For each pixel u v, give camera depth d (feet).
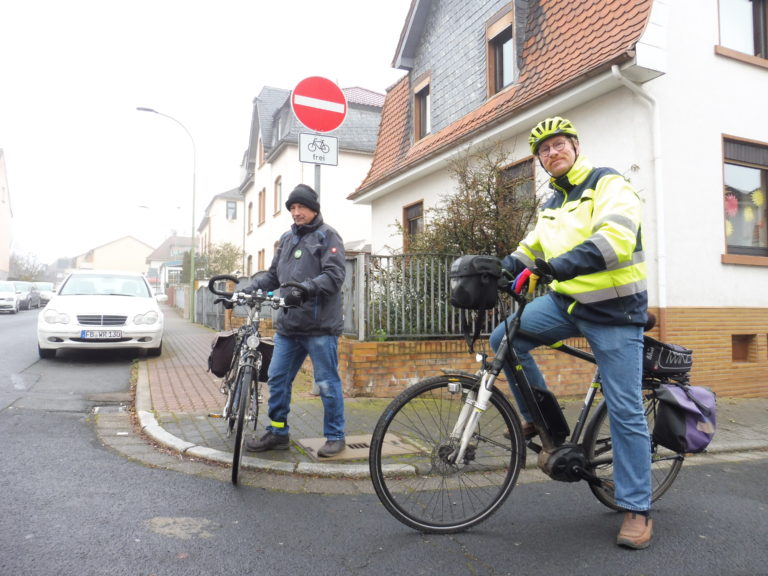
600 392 10.54
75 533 9.23
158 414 18.08
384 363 21.38
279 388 14.01
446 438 9.78
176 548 8.82
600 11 24.93
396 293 22.22
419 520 9.69
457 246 23.53
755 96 25.86
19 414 18.15
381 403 20.24
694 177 23.62
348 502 11.19
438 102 38.19
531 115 25.98
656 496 11.07
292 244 13.80
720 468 14.40
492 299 9.23
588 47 24.63
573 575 8.32
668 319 22.36
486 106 31.99
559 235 9.60
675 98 23.35
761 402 23.35
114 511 10.24
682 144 23.40
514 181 23.35
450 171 31.07
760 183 26.25
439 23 38.88
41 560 8.25
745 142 25.40
